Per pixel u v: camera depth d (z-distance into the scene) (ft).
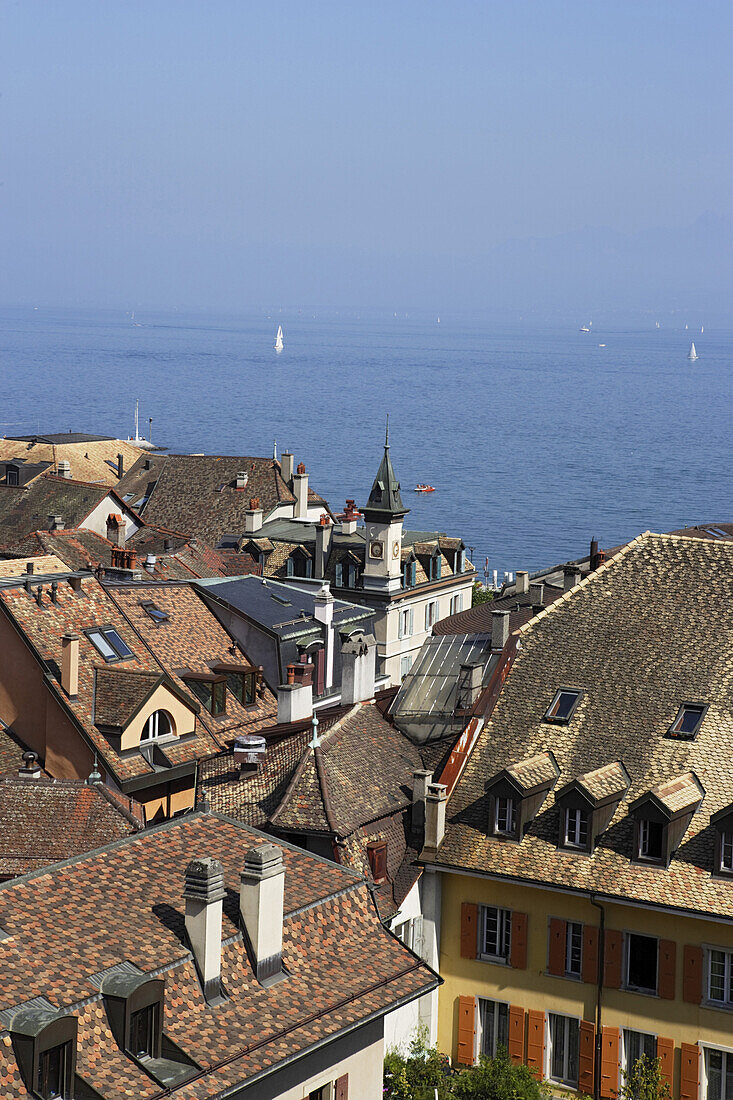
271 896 125.70
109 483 558.15
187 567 306.35
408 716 201.36
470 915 181.27
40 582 230.07
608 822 178.29
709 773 179.73
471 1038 181.16
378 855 178.09
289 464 482.28
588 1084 173.88
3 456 568.41
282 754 189.26
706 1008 167.84
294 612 256.52
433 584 419.13
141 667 228.22
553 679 195.93
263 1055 117.19
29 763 198.18
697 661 191.11
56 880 122.11
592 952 174.09
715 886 169.07
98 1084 106.01
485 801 185.37
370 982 130.82
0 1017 104.53
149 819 215.51
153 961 117.19
